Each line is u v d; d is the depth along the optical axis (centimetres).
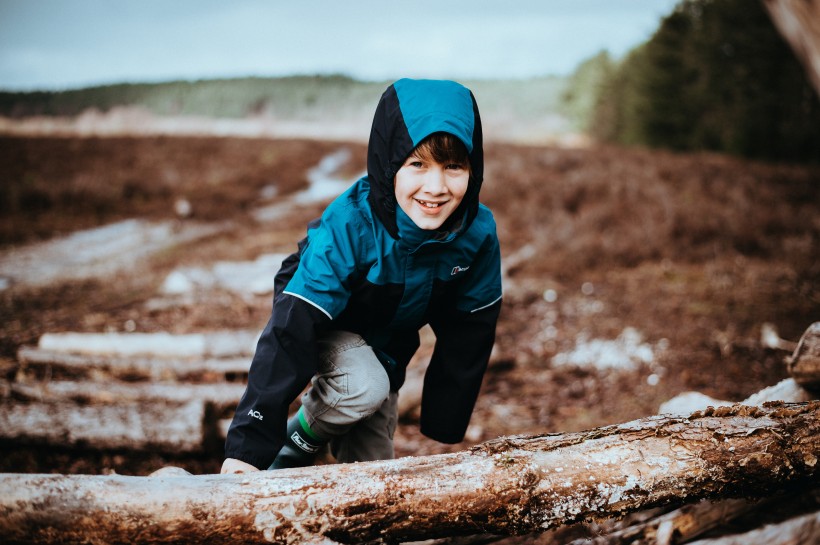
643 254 747
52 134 2681
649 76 2858
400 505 129
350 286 166
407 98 158
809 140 2116
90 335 434
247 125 5997
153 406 307
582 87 5794
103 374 399
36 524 119
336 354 173
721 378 402
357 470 132
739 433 138
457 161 156
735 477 136
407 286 169
